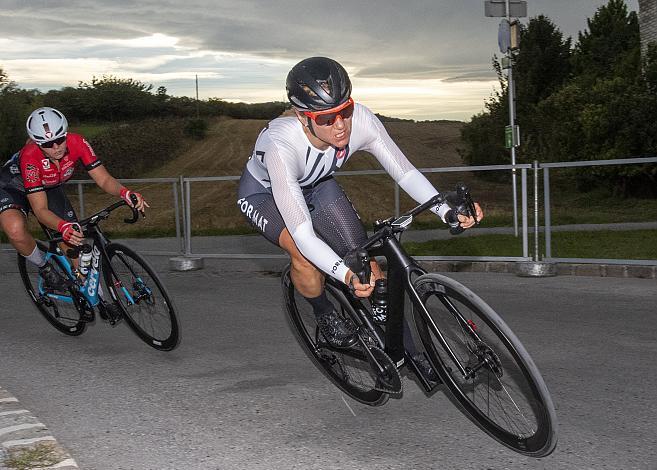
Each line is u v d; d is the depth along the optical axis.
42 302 5.09
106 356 4.46
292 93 2.91
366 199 14.11
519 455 2.77
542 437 2.63
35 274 5.12
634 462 2.67
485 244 9.14
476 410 2.91
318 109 2.85
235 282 7.09
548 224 7.08
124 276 4.50
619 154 15.25
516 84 25.39
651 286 6.08
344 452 2.87
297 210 3.01
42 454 2.84
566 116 19.02
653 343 4.30
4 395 3.66
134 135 57.03
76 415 3.43
